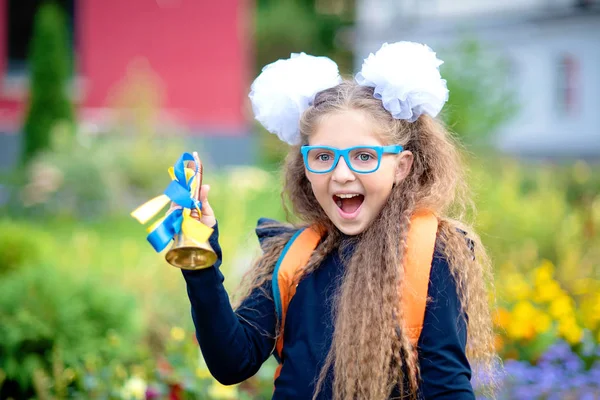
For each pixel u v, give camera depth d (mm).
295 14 30641
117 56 14672
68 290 4074
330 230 1952
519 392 3566
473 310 1835
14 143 14047
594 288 5211
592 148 16938
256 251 2184
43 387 3504
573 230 6773
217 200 10750
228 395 3283
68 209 11031
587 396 3492
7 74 14766
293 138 2051
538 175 9703
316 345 1794
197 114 15375
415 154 1976
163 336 4414
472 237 1919
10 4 14727
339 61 28703
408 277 1763
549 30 17266
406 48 1913
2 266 5441
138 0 14773
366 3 20859
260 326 1897
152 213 1666
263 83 2012
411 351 1714
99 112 14469
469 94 9836
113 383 3441
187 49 15219
